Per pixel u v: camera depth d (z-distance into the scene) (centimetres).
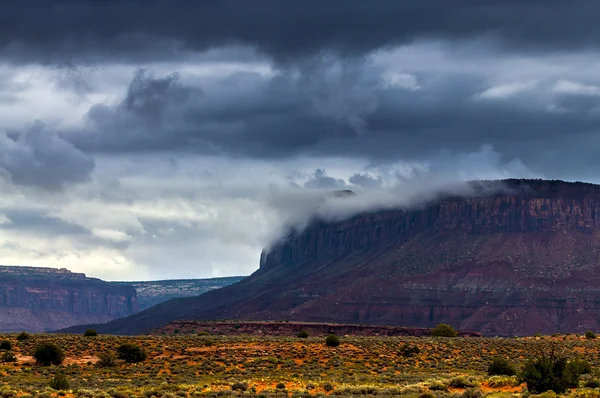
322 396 12450
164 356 19912
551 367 12619
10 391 12938
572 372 12975
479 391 12212
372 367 18150
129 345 19112
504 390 12744
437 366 18288
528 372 12650
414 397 12125
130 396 12700
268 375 16762
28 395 12594
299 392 13100
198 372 17212
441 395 12144
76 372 17088
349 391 13000
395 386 13962
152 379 15938
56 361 18225
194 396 12725
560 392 12419
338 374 16875
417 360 19488
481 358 19850
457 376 14738
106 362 18375
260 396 12638
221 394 12838
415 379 15338
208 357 19650
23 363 18250
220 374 16950
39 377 16325
